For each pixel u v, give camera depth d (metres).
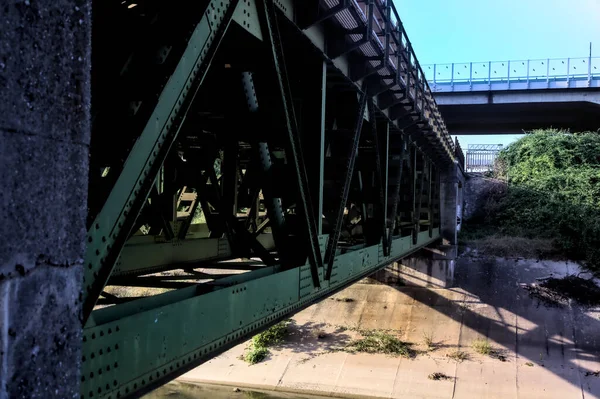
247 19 4.75
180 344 3.92
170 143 3.52
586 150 30.47
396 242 13.30
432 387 16.41
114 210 3.02
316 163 7.07
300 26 6.27
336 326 21.39
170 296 4.08
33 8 1.60
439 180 24.36
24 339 1.61
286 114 5.53
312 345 19.72
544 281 23.00
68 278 1.82
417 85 12.59
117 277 7.12
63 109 1.75
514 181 32.00
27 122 1.59
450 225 25.77
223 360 18.91
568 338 19.41
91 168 3.16
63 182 1.77
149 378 3.53
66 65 1.76
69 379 1.84
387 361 18.25
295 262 6.62
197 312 4.16
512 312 21.33
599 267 23.91
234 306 4.82
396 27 10.05
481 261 24.97
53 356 1.75
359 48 8.45
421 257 23.94
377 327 21.11
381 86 10.09
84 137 1.88
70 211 1.81
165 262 8.31
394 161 13.94
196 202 10.27
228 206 7.33
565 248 25.61
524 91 35.38
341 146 9.66
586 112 37.25
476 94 36.41
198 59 3.76
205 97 5.75
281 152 9.45
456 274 24.22
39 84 1.64
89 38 1.89
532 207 29.55
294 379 17.30
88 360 2.91
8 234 1.53
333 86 9.16
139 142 3.16
